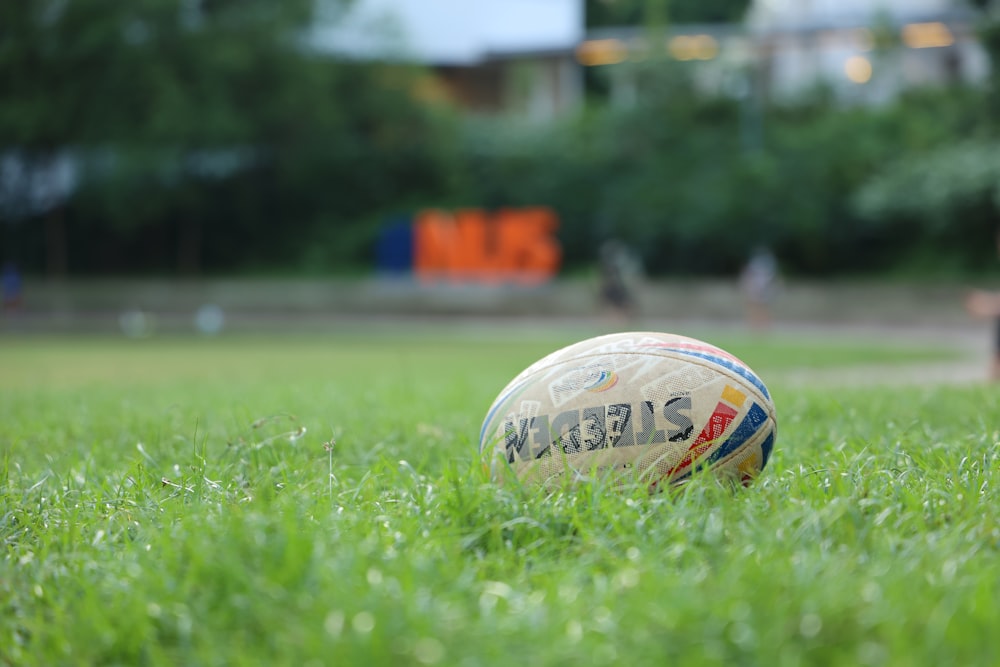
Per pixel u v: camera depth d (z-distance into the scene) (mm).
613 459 4082
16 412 9094
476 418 7477
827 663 2430
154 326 40344
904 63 45812
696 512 3553
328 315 42656
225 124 42094
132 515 4117
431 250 42656
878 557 3145
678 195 42344
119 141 42688
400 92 47781
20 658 2932
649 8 48688
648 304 39062
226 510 3896
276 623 2748
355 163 49219
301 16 44969
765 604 2619
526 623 2615
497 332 35312
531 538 3545
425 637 2551
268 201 50312
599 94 54938
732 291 37969
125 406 8859
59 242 50094
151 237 50906
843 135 41844
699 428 4105
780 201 41000
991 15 38875
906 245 40875
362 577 2959
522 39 55000
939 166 37156
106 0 42094
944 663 2322
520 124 49094
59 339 32938
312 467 4922
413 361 21438
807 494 3838
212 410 8406
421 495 4105
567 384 4234
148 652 2832
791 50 47406
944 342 28391
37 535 4066
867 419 6629
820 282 40750
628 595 2789
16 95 43750
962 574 2941
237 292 43719
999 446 4746
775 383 12086
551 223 42281
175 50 43031
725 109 44500
